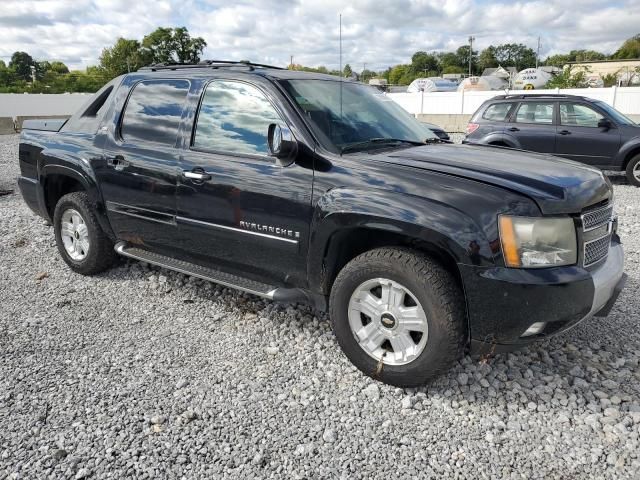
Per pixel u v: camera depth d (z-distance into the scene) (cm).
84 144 474
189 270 413
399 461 270
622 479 256
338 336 339
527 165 340
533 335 299
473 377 340
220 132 389
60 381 335
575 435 288
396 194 307
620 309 434
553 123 1052
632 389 327
